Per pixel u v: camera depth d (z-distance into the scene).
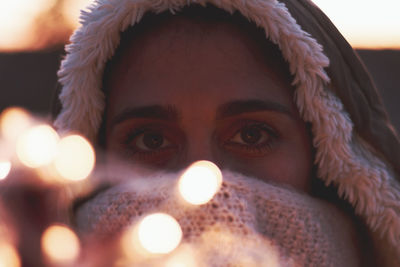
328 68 0.48
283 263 0.45
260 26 0.47
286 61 0.48
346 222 0.49
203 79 0.47
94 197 0.49
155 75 0.47
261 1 0.46
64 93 0.50
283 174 0.47
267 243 0.45
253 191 0.45
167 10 0.48
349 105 0.48
